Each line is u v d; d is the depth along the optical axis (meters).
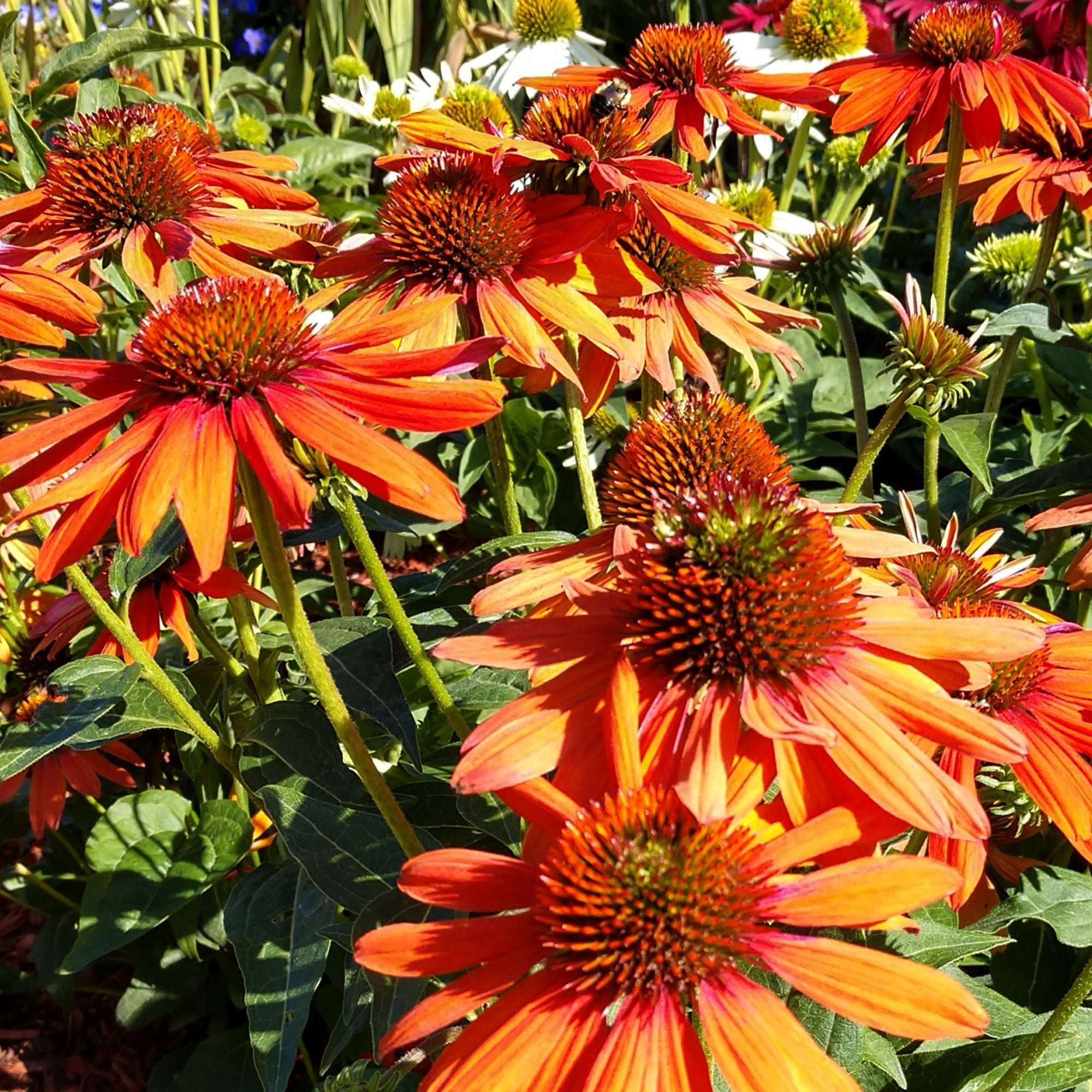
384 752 0.36
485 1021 0.18
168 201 0.34
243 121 0.72
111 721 0.32
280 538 0.22
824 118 0.77
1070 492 0.38
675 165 0.32
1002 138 0.42
